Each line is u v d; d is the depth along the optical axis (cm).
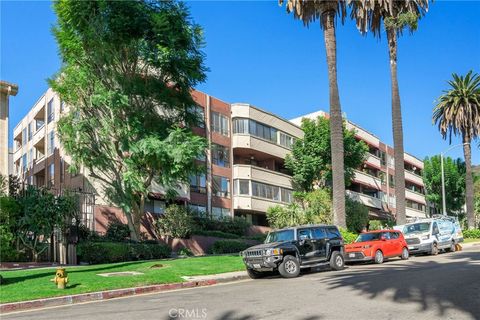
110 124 2766
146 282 1573
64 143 2816
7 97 3269
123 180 2783
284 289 1348
